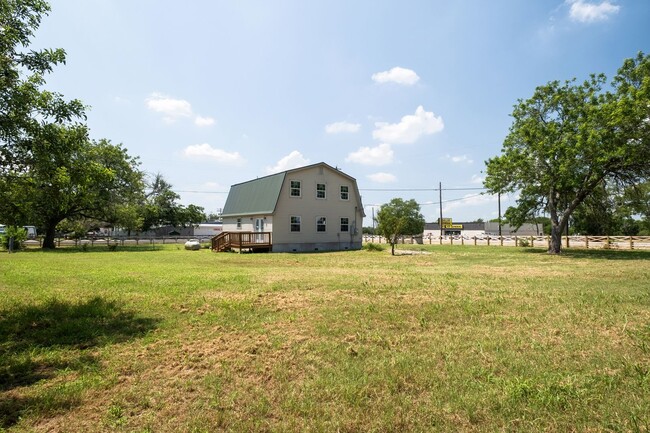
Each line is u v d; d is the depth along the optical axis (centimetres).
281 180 2661
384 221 2311
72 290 870
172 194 5312
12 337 515
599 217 2520
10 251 2494
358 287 922
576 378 368
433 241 4469
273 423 295
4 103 594
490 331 539
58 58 675
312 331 541
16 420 301
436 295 813
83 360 430
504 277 1122
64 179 663
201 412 312
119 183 3155
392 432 282
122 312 656
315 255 2234
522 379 365
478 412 306
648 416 296
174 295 806
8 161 626
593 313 641
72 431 285
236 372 394
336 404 323
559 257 1942
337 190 2975
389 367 402
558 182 2062
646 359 421
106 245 3522
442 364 413
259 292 848
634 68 1981
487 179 2505
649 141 1780
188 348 469
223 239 2631
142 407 322
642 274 1174
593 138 1856
